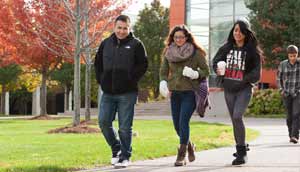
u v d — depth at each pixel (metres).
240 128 12.03
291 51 18.02
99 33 26.20
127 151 11.74
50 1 30.28
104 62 11.67
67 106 70.38
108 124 11.73
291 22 43.94
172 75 12.12
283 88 18.16
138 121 33.56
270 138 19.95
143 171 11.07
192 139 18.06
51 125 29.95
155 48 65.88
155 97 67.50
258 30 44.69
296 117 17.84
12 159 12.45
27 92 80.19
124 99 11.58
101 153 13.48
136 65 11.67
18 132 23.05
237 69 12.00
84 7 24.72
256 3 45.25
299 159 13.16
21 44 38.12
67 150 14.19
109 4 31.12
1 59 43.09
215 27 55.66
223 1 55.06
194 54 12.05
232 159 13.15
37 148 14.78
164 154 13.91
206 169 11.38
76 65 22.81
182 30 12.04
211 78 50.94
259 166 11.85
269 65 45.03
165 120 35.50
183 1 57.94
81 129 21.88
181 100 12.10
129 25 11.67
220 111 46.28
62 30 29.97
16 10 36.19
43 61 40.34
